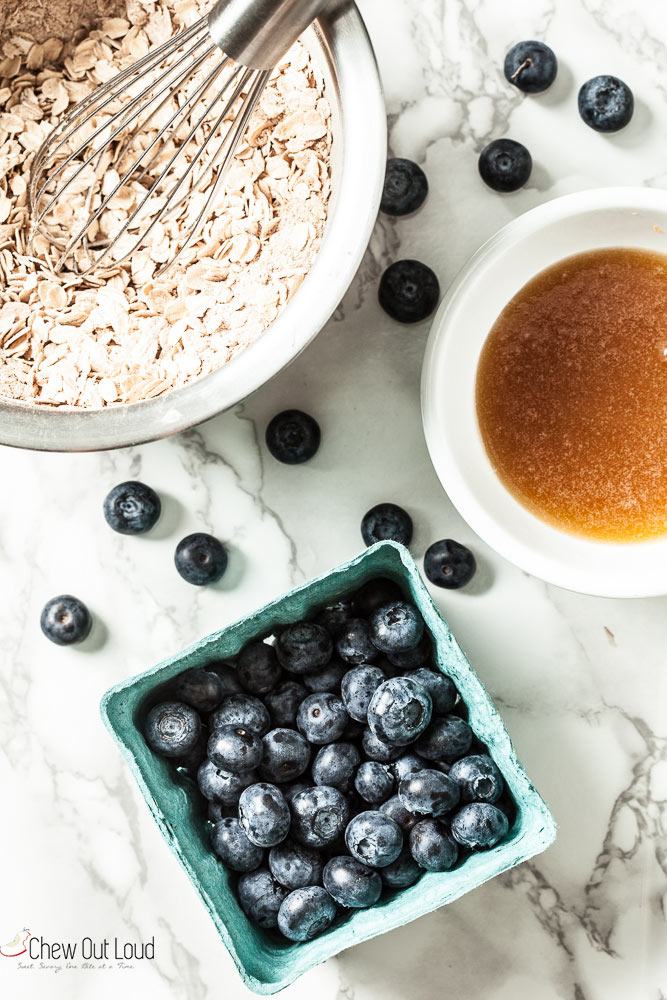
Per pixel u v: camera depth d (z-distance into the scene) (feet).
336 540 2.41
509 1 2.40
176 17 2.31
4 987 2.39
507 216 2.40
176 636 2.40
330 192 2.27
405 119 2.40
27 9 2.27
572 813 2.39
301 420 2.37
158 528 2.41
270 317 2.27
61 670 2.41
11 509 2.41
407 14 2.40
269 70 2.10
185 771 2.26
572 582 2.28
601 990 2.38
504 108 2.40
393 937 2.39
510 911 2.39
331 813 2.19
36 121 2.31
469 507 2.29
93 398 2.28
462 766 2.20
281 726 2.26
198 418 2.16
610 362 2.37
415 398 2.40
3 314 2.30
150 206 2.32
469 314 2.32
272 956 2.19
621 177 2.40
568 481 2.38
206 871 2.18
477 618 2.40
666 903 2.38
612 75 2.40
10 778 2.41
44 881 2.40
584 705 2.40
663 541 2.37
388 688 2.18
